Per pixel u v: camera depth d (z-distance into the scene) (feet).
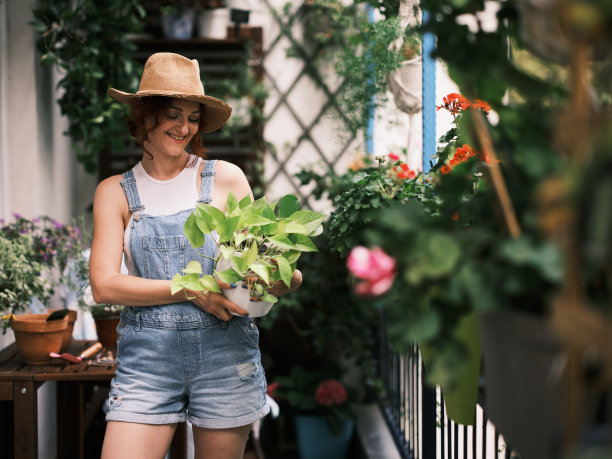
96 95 12.67
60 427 9.64
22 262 8.48
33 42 11.68
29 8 11.56
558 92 2.64
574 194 1.86
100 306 8.63
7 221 11.18
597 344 1.81
